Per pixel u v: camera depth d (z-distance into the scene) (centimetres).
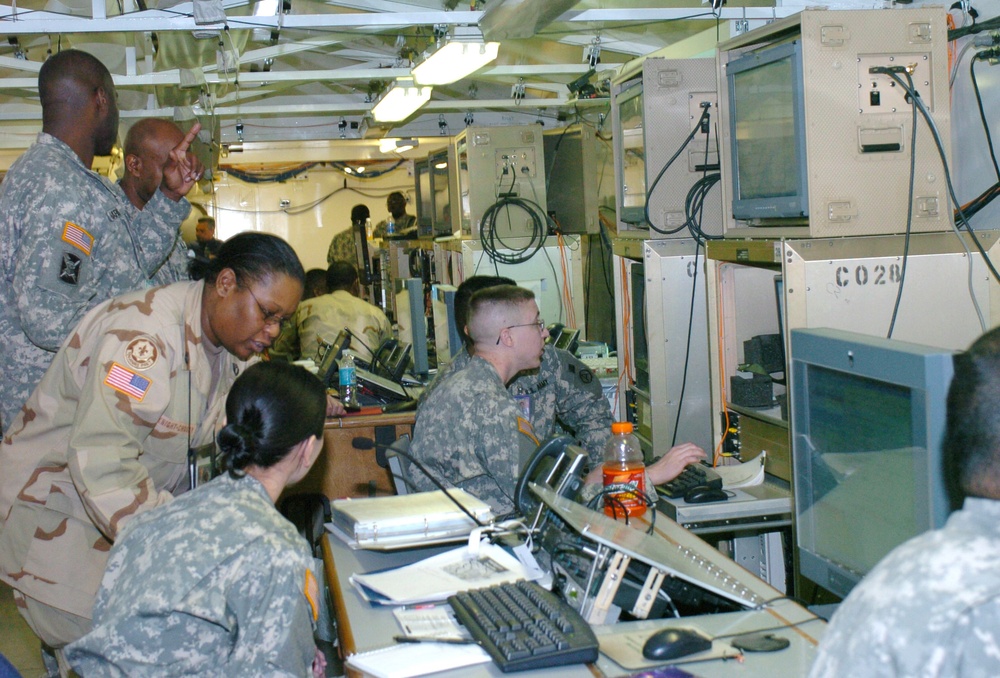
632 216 389
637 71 375
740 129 298
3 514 229
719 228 360
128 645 153
